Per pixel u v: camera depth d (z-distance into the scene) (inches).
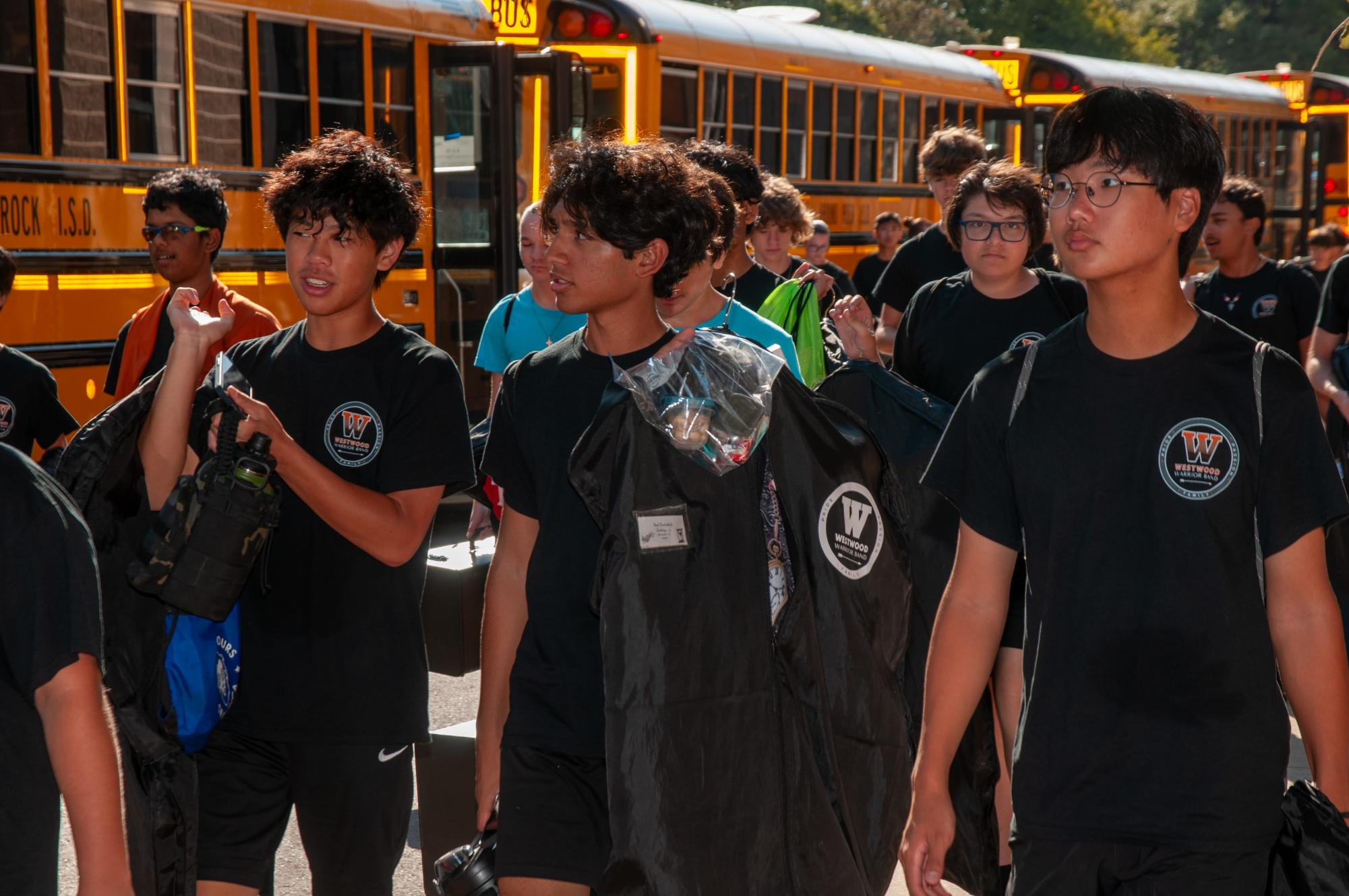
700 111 553.6
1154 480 101.5
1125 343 103.1
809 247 490.0
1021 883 105.0
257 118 390.9
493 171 476.1
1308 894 99.0
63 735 89.0
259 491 133.3
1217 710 100.3
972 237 185.5
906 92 697.6
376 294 447.8
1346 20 259.1
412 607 145.2
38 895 92.2
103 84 343.3
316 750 142.6
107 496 138.1
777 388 120.7
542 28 533.0
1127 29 2224.4
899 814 123.7
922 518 168.7
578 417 125.6
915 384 194.1
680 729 114.4
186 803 135.1
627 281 124.6
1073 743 102.3
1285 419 101.0
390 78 442.9
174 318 140.3
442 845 179.2
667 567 115.6
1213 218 291.1
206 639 138.4
